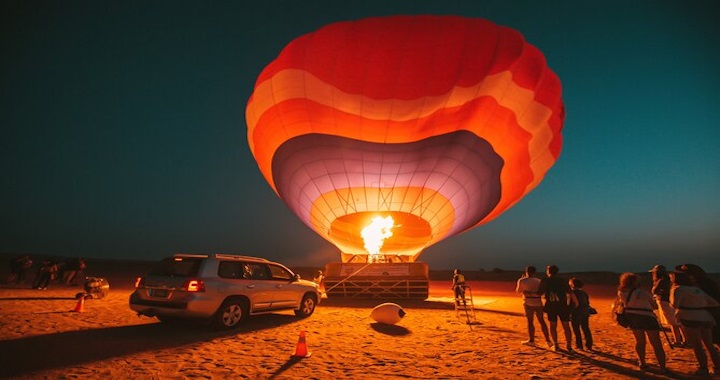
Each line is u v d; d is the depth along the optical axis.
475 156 18.70
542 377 5.56
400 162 18.34
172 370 5.49
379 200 18.89
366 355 6.68
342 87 16.95
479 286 29.12
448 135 18.20
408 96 16.92
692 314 5.57
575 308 7.23
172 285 7.93
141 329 8.25
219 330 8.23
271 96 18.03
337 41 16.52
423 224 20.48
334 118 17.73
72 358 5.90
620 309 6.29
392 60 16.45
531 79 17.53
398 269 15.62
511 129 18.59
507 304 15.12
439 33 16.30
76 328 8.14
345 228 20.56
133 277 28.92
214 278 8.27
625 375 5.65
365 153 18.23
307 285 10.62
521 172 19.88
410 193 18.80
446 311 12.77
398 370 5.82
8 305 10.90
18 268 18.23
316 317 10.63
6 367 5.36
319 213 19.48
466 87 16.78
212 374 5.38
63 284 18.89
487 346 7.48
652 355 6.80
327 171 18.56
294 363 6.04
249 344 7.18
